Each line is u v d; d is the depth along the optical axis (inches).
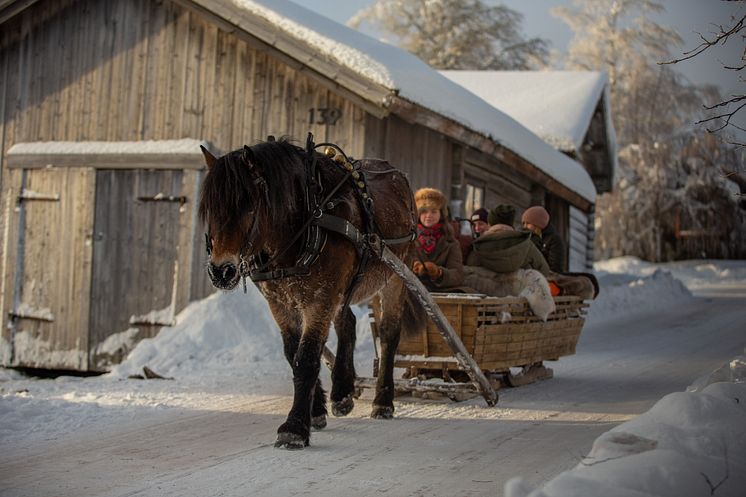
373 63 401.4
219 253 184.4
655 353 413.1
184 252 459.5
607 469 138.9
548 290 289.7
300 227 204.2
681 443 155.3
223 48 466.0
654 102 1396.4
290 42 415.2
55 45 498.6
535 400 274.8
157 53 478.9
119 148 474.9
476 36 1513.3
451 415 246.5
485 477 175.0
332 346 386.9
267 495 159.0
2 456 187.5
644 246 1417.3
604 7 1460.4
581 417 245.9
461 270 288.0
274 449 197.2
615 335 503.2
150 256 466.3
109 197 477.1
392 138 456.1
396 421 236.5
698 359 389.4
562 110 810.8
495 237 295.3
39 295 485.1
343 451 196.7
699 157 1378.0
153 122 477.7
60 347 478.6
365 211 222.8
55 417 230.4
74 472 173.6
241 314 424.8
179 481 167.3
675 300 751.1
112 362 467.8
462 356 249.4
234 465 181.0
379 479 171.8
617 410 257.8
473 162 557.6
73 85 493.7
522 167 553.9
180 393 280.5
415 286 234.1
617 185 1396.4
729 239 1407.5
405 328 258.2
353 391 244.4
